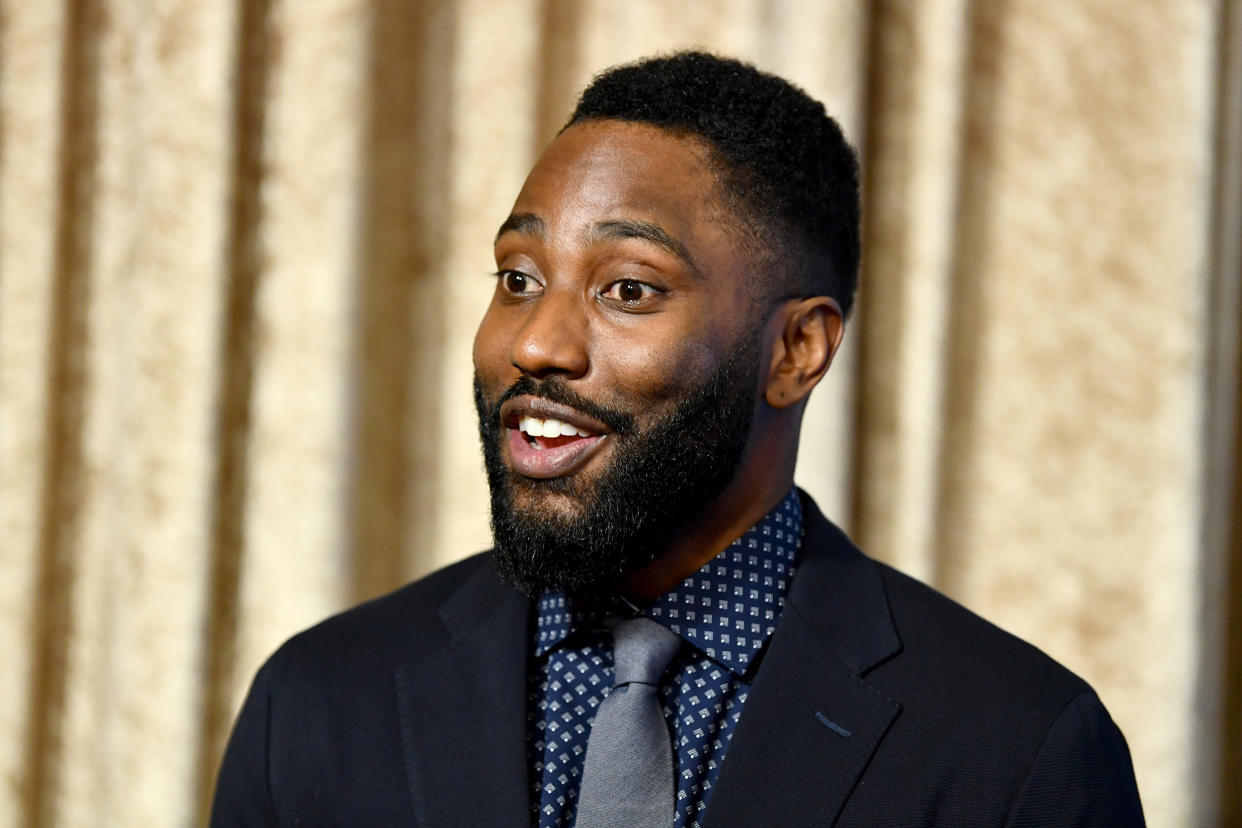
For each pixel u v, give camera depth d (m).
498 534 1.91
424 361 3.53
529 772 1.93
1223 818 3.62
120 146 3.49
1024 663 2.02
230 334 3.43
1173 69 3.47
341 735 2.08
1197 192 3.46
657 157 1.90
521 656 2.03
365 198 3.43
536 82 3.49
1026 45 3.52
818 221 2.09
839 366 3.32
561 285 1.86
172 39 3.36
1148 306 3.47
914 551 3.42
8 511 3.40
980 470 3.53
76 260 3.51
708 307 1.87
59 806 3.52
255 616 3.40
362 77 3.41
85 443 3.53
